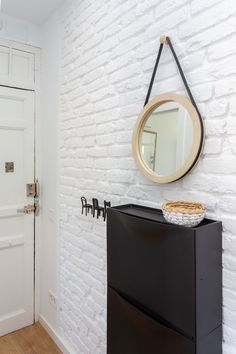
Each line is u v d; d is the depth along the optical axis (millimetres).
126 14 1362
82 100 1745
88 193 1704
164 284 950
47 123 2199
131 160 1358
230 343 949
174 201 1071
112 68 1471
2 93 2100
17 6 1972
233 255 937
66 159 1947
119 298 1152
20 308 2262
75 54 1812
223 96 949
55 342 2072
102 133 1567
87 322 1716
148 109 1184
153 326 991
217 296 944
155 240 977
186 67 1063
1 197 2141
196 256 857
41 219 2324
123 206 1293
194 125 998
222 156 960
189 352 881
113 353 1197
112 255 1202
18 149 2215
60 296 2037
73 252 1869
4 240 2158
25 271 2275
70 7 1857
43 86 2246
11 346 2035
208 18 986
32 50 2230
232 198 938
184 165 1031
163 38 1116
